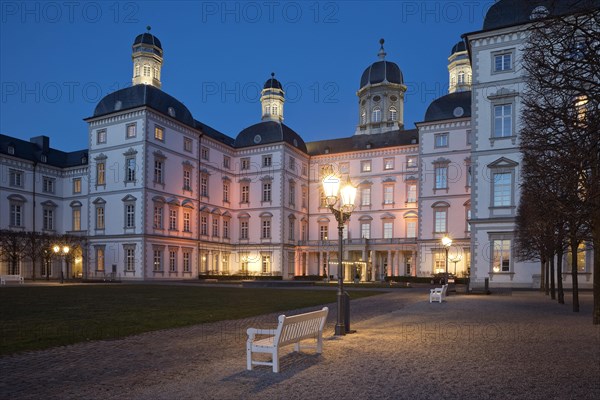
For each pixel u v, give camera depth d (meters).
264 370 9.36
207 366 9.73
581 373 9.14
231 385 8.24
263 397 7.53
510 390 7.95
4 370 9.37
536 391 7.89
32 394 7.72
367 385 8.23
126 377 8.83
